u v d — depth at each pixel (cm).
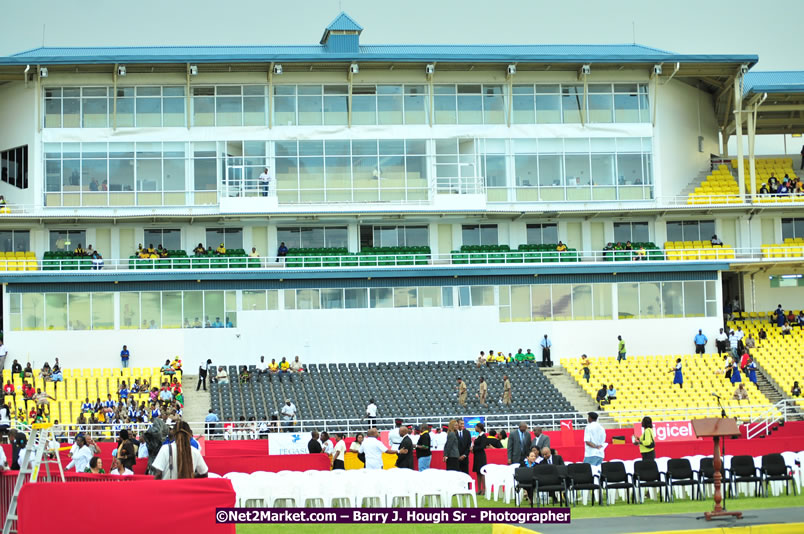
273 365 5522
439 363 5716
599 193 6306
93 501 1864
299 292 5847
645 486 2838
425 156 6234
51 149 6025
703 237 6391
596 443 3045
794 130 7012
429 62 6094
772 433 4738
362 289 5888
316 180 6150
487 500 3038
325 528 2378
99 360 5650
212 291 5784
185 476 1917
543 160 6291
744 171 6631
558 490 2784
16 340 5588
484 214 6172
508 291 5975
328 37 6316
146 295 5734
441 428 4588
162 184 6062
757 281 6353
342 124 6191
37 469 2014
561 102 6334
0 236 5975
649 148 6375
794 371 5616
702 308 6066
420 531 2331
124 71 5931
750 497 2881
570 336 5972
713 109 6719
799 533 2167
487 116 6284
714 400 5306
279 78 6178
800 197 6309
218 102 6147
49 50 6297
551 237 6312
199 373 5456
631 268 6012
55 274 5662
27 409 4953
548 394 5319
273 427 4641
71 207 5994
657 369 5644
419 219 6219
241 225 6125
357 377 5462
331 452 3606
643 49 6525
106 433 4666
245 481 2703
